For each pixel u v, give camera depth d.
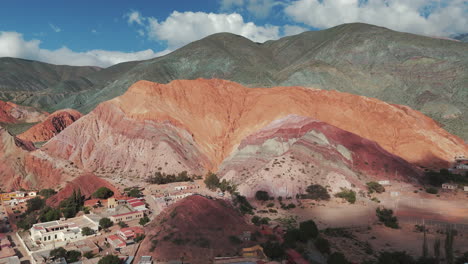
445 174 120.19
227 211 81.94
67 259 66.94
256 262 62.56
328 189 106.00
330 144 122.50
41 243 74.81
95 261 65.06
